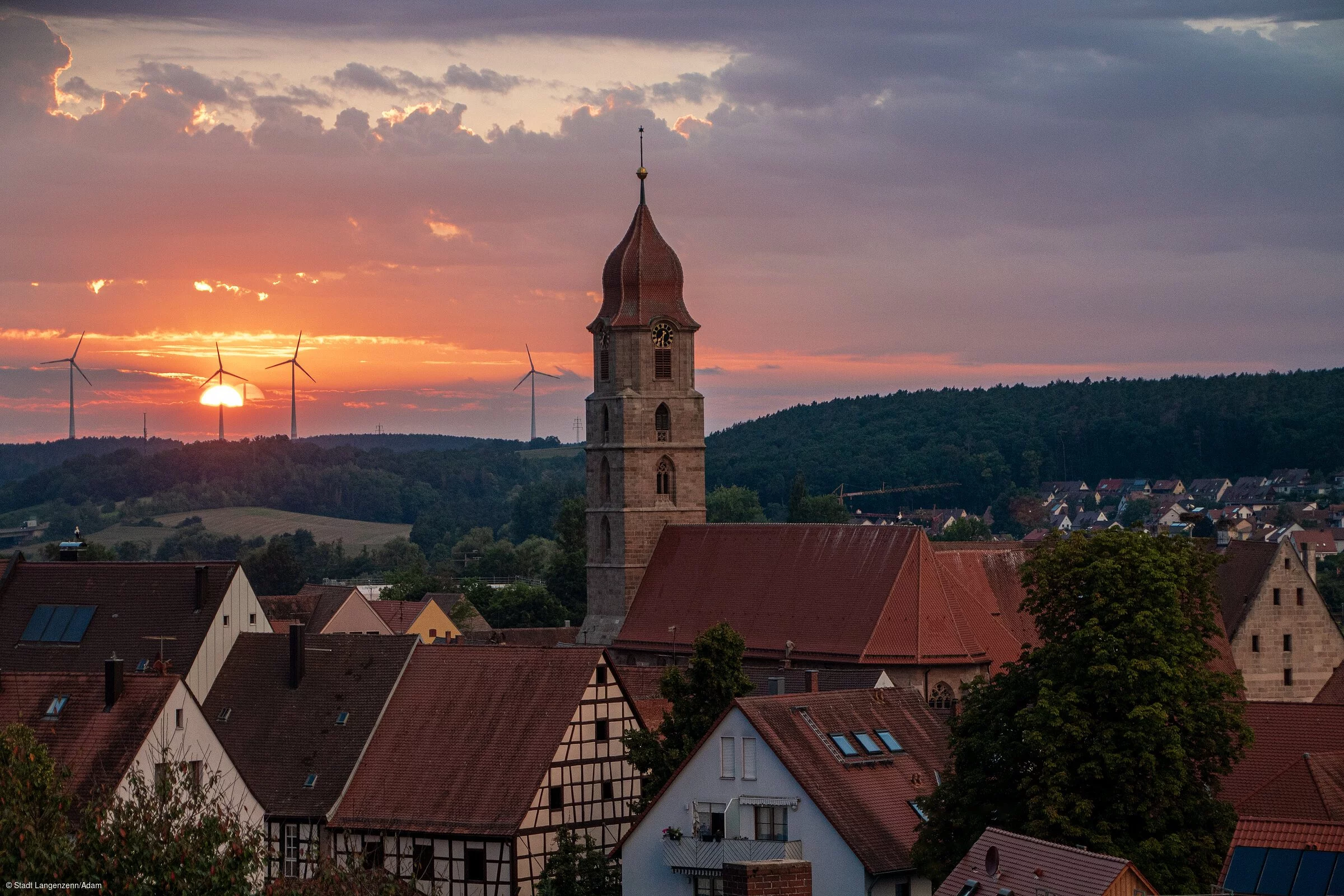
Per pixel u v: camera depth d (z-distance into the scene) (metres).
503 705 112.56
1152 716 87.19
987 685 96.56
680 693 107.75
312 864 72.81
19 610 133.00
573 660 112.31
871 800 96.81
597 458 175.50
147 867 64.38
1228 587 160.25
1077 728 88.31
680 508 174.00
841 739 99.75
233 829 66.81
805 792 94.88
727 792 97.62
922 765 101.94
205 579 128.88
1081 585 93.06
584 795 110.19
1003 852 74.69
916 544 151.50
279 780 113.06
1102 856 69.69
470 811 108.00
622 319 174.00
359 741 113.50
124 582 131.62
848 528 157.62
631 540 172.12
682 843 96.88
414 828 108.25
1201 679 91.12
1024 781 89.56
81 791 98.38
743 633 157.50
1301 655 158.88
